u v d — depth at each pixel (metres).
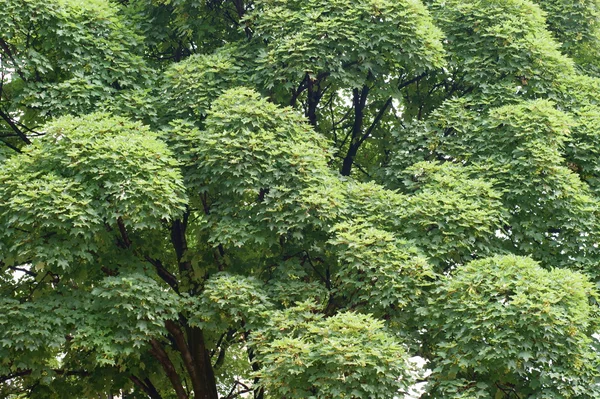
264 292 15.70
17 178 14.63
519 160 16.55
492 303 14.12
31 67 16.73
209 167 16.00
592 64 22.00
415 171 17.22
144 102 17.08
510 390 15.15
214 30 19.53
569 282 14.29
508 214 16.33
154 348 17.50
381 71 18.12
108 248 16.39
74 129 15.20
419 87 20.88
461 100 18.36
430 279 15.81
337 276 15.70
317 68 17.30
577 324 14.02
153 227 14.75
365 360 13.17
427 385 14.67
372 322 13.75
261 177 15.98
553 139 16.83
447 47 19.22
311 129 17.72
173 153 15.88
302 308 14.91
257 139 15.84
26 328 14.40
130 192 14.38
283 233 15.87
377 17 17.89
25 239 14.38
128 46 18.31
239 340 19.45
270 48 18.22
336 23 17.25
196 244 18.81
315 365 13.77
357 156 21.70
